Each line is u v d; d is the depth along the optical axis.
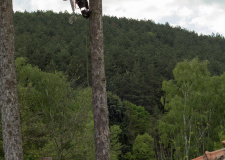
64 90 14.47
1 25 6.64
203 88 24.38
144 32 197.50
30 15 191.38
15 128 6.77
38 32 153.88
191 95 23.25
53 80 23.50
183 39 188.50
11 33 6.71
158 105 49.25
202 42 193.25
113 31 189.00
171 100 24.88
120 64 99.81
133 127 52.03
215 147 16.83
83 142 13.56
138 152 36.16
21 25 157.62
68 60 96.00
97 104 6.09
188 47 171.00
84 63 95.69
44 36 140.88
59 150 12.32
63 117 12.88
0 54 6.68
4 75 6.68
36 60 82.94
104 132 6.08
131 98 73.12
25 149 15.10
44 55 87.75
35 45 102.25
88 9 5.82
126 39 159.00
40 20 188.50
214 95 22.52
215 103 22.38
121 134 36.72
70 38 146.12
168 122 22.64
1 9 6.61
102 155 6.08
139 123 53.00
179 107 22.25
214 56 148.12
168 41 193.88
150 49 149.38
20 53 86.94
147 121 54.72
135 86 75.44
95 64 6.05
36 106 20.25
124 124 37.84
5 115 6.74
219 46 186.25
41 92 22.95
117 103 38.56
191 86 23.91
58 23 180.75
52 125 12.46
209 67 108.62
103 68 6.08
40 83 23.92
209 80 24.94
